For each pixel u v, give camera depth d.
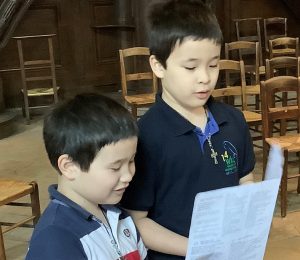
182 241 1.11
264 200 0.94
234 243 0.95
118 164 0.93
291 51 5.99
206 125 1.17
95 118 0.92
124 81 4.35
